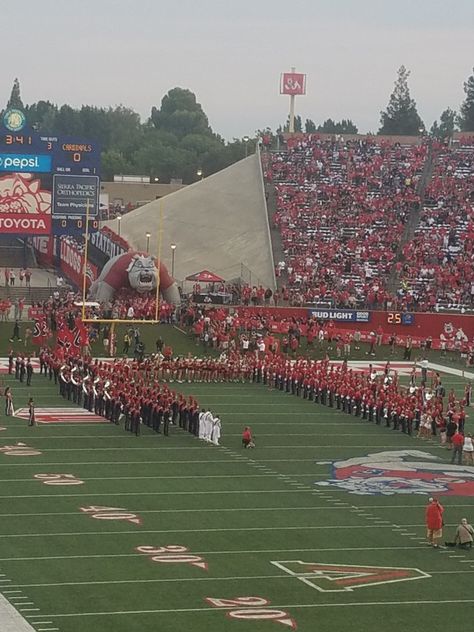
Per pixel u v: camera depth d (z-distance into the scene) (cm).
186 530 4325
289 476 5303
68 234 10044
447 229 11269
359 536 4334
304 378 7456
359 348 9462
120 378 6625
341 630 3356
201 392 7506
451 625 3428
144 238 11838
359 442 6159
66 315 8981
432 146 13088
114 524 4366
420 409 6494
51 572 3778
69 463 5381
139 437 6056
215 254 11331
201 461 5538
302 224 11450
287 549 4131
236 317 9250
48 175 10000
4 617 3359
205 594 3619
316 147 13100
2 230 9944
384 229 11338
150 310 9338
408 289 10188
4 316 9312
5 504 4603
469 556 4122
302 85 15600
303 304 9944
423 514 4700
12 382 7625
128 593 3597
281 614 3466
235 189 12506
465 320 9706
